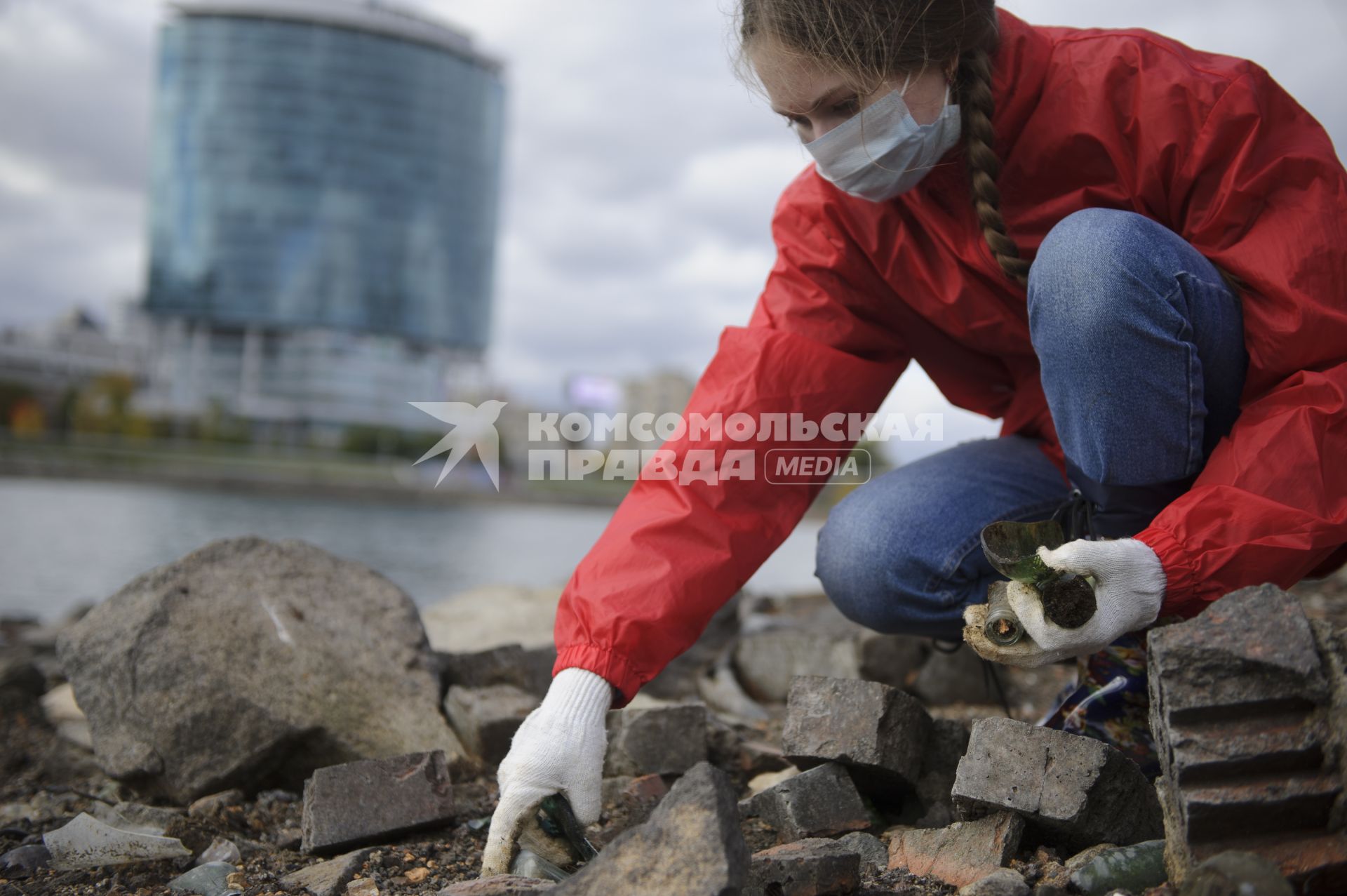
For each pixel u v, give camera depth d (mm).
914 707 1613
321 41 110938
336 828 1619
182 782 1936
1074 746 1329
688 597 1442
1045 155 1521
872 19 1342
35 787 2176
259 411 108375
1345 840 1056
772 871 1237
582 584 1445
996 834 1345
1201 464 1450
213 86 110438
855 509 1840
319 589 2254
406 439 98375
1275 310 1370
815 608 3760
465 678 2332
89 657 2025
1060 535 1284
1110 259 1362
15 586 8188
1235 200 1406
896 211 1634
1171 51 1479
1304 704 1088
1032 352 1729
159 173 112438
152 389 111375
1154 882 1198
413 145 113562
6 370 103812
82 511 20734
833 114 1453
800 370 1635
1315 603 3479
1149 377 1388
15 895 1520
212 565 2201
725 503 1527
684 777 1121
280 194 110250
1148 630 1227
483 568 12125
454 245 117250
